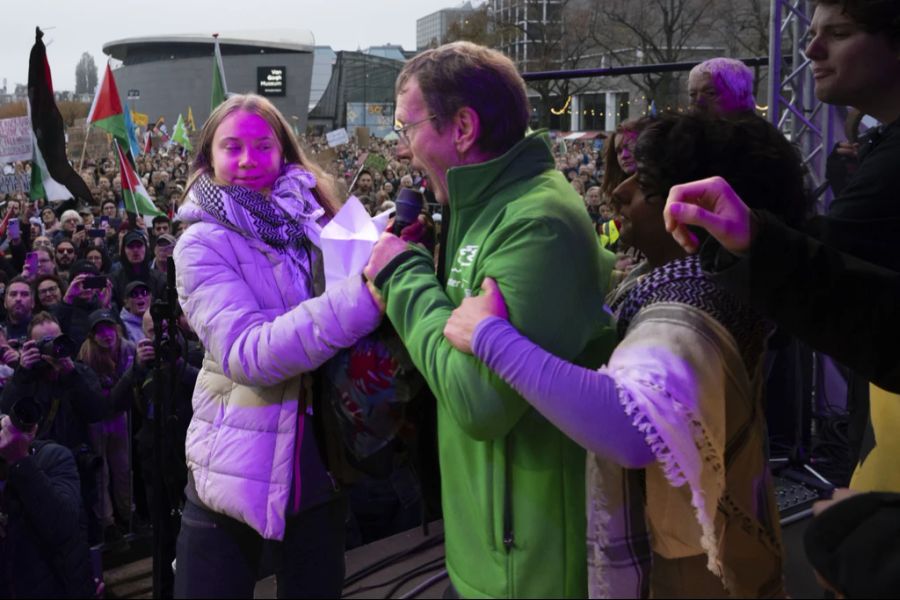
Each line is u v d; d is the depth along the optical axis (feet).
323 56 277.44
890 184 5.21
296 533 5.65
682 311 3.75
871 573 3.45
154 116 256.73
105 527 14.11
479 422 3.86
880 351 3.96
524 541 4.06
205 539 5.59
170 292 8.29
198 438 5.54
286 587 5.77
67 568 8.71
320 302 4.91
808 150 16.87
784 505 10.14
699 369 3.63
